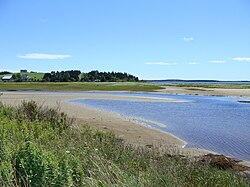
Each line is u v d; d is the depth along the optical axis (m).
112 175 5.09
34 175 4.30
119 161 6.84
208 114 28.94
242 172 9.79
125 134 16.42
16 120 9.79
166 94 66.19
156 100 45.59
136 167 6.65
